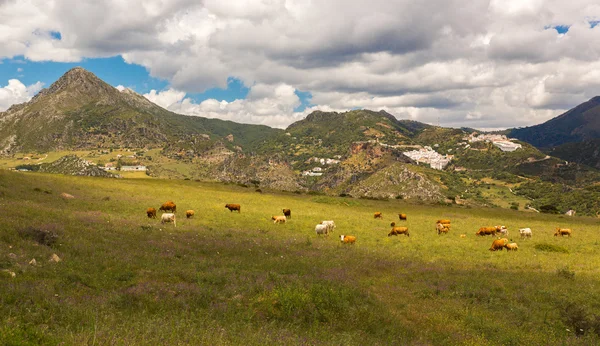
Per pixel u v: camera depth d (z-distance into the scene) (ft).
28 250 55.01
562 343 39.06
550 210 382.22
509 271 75.51
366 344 35.32
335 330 39.24
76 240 66.80
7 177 157.48
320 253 83.92
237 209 163.22
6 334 24.85
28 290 38.22
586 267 82.64
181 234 90.99
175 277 52.19
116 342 27.20
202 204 176.55
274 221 140.15
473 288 60.08
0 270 43.29
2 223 67.31
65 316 33.12
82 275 47.50
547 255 97.19
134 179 282.15
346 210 212.64
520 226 177.06
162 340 29.14
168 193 212.84
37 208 98.58
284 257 75.31
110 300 39.68
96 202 141.28
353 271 67.31
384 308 47.11
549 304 53.01
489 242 116.57
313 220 151.84
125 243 71.82
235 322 36.37
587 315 46.44
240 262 66.08
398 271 71.56
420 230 141.28
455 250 100.22
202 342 29.17
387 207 255.29
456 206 310.04
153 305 39.91
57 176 233.55
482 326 43.57
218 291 47.06
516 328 43.62
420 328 42.45
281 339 32.53
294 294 44.91
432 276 68.23
